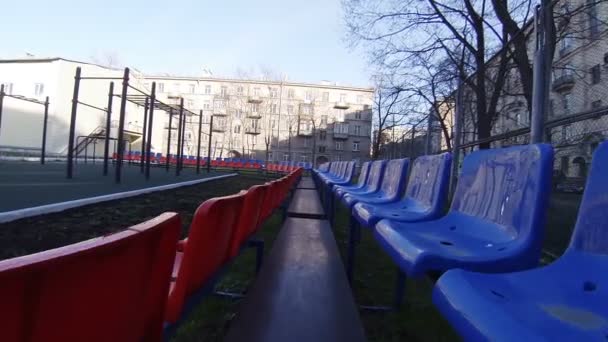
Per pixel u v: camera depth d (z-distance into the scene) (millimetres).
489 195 2068
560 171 3674
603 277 1161
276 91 62344
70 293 690
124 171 19469
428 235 2070
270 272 2537
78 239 4605
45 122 20312
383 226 1995
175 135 57781
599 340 840
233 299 3105
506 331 777
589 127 3418
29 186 9266
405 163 3865
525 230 1562
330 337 1679
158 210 7184
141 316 1027
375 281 3684
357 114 64250
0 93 18359
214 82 62125
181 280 1338
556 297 1107
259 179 22219
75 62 36250
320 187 9320
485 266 1390
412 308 2979
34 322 622
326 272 2568
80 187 9727
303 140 62938
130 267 878
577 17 4820
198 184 14602
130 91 35719
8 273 529
